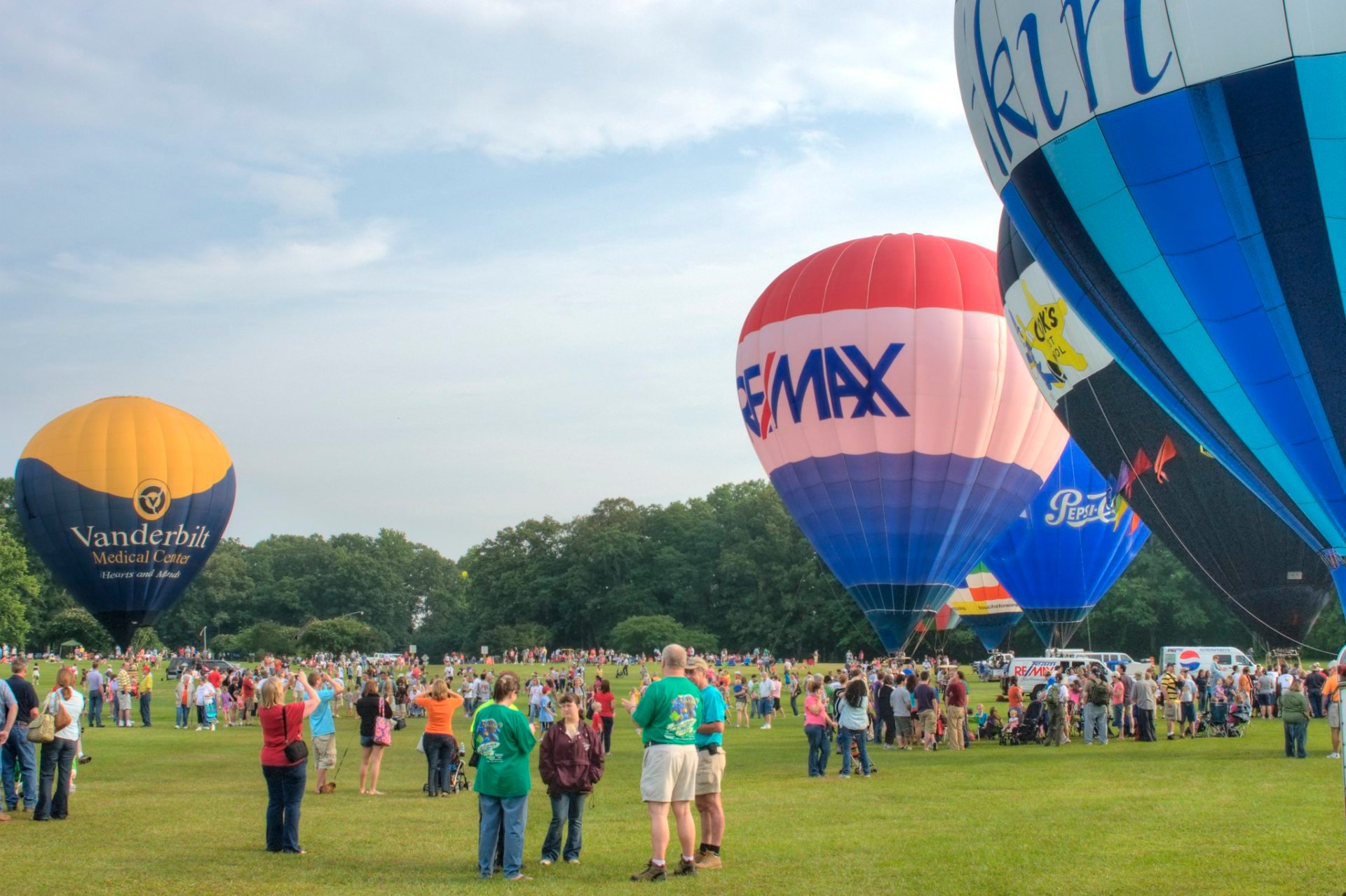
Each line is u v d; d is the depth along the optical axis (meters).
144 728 30.77
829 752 17.81
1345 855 10.09
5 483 110.56
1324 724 26.88
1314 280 16.70
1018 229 21.33
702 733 10.17
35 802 13.41
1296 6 16.14
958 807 13.59
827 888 9.02
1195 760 19.05
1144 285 18.33
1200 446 26.53
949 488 33.75
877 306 33.66
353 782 17.64
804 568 103.94
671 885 9.23
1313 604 25.25
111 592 46.19
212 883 9.41
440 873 9.91
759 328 35.78
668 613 116.00
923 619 34.97
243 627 136.00
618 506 125.81
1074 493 40.25
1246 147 16.73
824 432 33.97
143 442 46.53
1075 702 26.06
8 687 12.61
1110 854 10.23
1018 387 33.88
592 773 10.57
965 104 21.66
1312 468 17.48
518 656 99.31
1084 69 18.08
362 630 92.62
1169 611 81.38
